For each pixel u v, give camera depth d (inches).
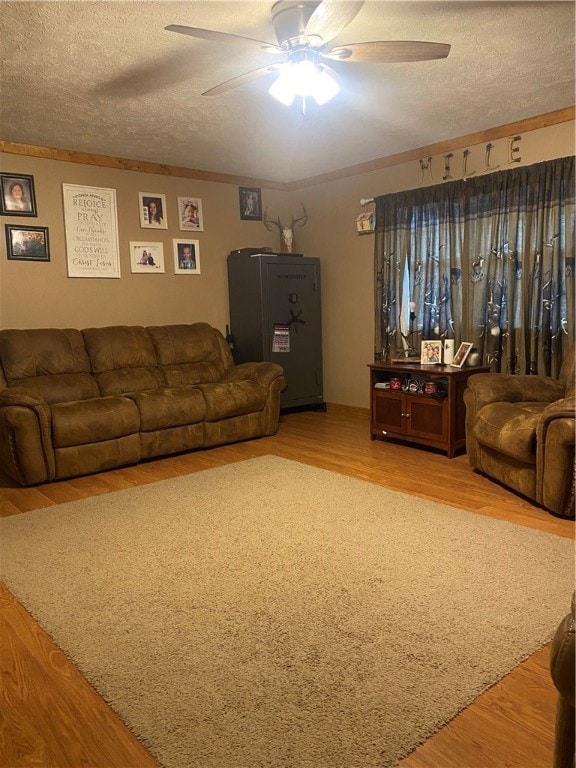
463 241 178.5
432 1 95.3
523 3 96.3
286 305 219.5
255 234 235.0
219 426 177.5
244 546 104.0
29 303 180.4
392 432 177.6
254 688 65.9
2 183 172.6
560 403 112.2
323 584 89.4
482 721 60.0
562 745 46.6
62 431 145.9
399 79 128.6
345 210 219.6
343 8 82.4
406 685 65.7
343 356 229.9
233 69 120.3
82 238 189.2
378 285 205.9
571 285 155.3
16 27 99.9
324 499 127.6
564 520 112.8
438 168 185.6
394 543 103.4
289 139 174.7
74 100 136.7
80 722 61.5
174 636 76.8
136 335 190.4
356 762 54.8
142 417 160.2
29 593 89.3
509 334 169.0
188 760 55.6
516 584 87.7
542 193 158.1
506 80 130.3
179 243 213.0
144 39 106.0
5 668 71.2
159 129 161.6
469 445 148.2
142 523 116.6
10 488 144.1
